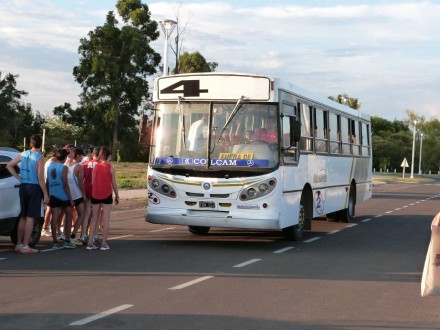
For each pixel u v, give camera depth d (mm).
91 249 12164
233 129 12664
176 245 13117
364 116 21516
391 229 17688
